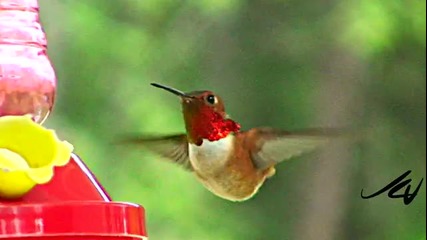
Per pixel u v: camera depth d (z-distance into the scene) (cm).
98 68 365
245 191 312
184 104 312
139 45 367
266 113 371
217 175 311
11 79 298
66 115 363
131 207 294
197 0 371
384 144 380
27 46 299
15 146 295
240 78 371
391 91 377
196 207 362
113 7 367
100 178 360
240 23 374
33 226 292
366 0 366
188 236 362
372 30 365
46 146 295
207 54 371
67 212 292
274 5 375
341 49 371
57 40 364
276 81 372
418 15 366
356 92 374
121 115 364
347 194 389
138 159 361
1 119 295
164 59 368
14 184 295
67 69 364
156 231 361
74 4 366
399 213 380
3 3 299
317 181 389
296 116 371
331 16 371
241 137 312
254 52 373
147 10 368
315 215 389
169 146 312
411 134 379
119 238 293
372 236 382
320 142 312
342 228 389
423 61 371
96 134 363
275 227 379
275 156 312
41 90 299
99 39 365
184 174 362
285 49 373
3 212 291
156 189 361
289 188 387
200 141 311
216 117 312
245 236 367
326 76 373
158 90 365
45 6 364
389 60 372
